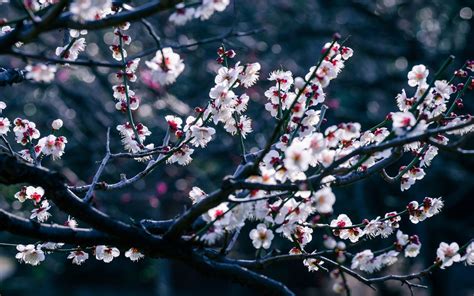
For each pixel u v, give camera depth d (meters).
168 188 10.47
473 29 12.88
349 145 3.21
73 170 10.05
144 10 2.57
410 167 3.35
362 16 12.45
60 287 15.72
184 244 3.00
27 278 15.58
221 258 3.08
